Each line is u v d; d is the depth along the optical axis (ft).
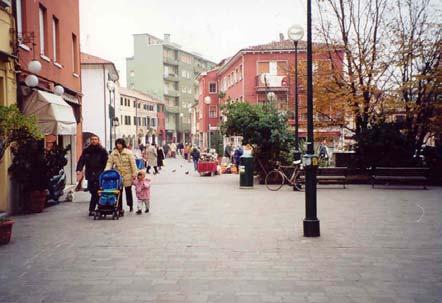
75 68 79.92
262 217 40.86
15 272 23.94
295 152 66.18
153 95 326.44
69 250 28.81
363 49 78.59
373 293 20.20
